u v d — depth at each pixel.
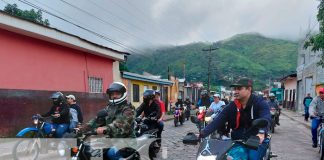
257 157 4.52
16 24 10.21
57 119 8.17
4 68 10.56
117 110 5.02
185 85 41.31
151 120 8.71
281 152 10.20
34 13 18.08
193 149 10.27
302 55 35.44
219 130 5.06
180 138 12.97
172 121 22.86
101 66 17.28
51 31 11.88
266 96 16.33
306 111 20.77
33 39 11.94
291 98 41.59
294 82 39.94
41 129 8.00
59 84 13.53
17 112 10.96
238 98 4.71
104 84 17.55
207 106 15.32
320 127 9.69
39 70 12.27
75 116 9.35
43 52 12.52
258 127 4.10
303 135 14.95
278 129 17.25
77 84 14.91
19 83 11.22
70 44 13.35
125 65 30.20
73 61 14.59
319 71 25.58
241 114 4.75
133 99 23.55
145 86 26.33
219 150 3.99
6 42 10.66
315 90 26.80
